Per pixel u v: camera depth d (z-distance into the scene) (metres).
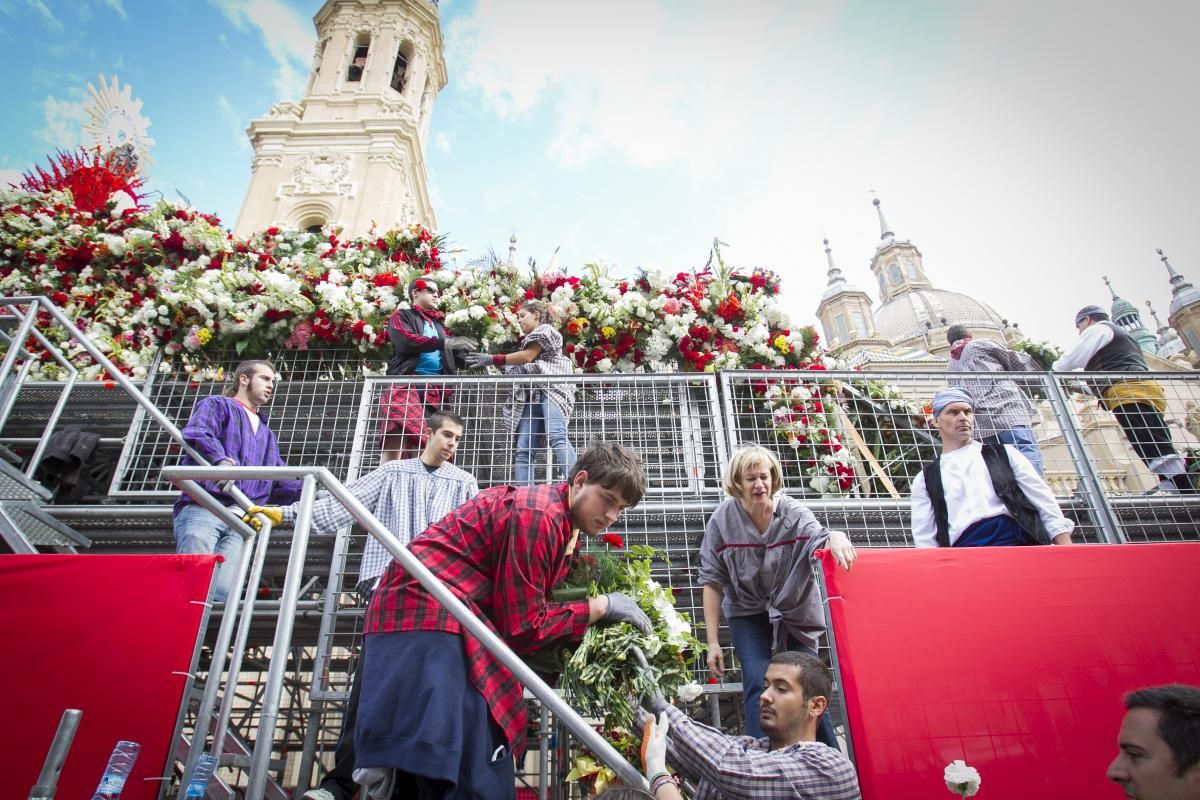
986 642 2.60
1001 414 5.38
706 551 3.70
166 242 7.69
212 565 2.72
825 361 7.37
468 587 2.24
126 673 2.50
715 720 3.54
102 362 4.41
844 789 2.33
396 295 7.14
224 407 4.29
